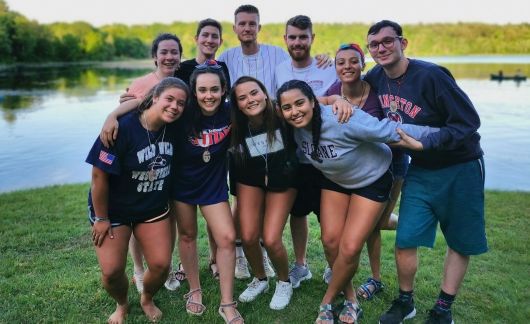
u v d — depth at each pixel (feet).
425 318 10.94
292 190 10.77
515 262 14.08
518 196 23.15
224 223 10.41
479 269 13.52
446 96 9.14
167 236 10.21
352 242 9.75
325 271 12.64
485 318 10.91
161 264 10.06
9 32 264.11
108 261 9.70
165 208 10.14
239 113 10.00
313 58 13.21
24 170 36.04
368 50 9.81
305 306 11.42
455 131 9.12
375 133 9.09
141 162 9.36
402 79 9.67
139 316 10.84
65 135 53.16
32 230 17.13
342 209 10.33
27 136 52.44
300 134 10.07
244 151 10.19
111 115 9.14
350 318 10.50
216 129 10.16
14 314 10.81
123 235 9.93
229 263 10.41
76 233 16.80
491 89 111.86
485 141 48.44
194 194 10.43
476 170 9.79
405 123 9.73
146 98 9.33
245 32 13.65
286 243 15.66
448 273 10.43
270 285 12.45
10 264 13.78
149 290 10.53
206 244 15.56
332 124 9.30
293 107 9.44
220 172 10.55
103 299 11.59
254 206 10.78
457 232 10.09
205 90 9.71
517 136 50.90
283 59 14.08
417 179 10.07
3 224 18.08
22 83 141.69
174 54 12.04
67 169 36.35
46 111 76.02
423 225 9.99
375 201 9.82
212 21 13.88
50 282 12.48
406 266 10.30
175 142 10.07
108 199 9.68
